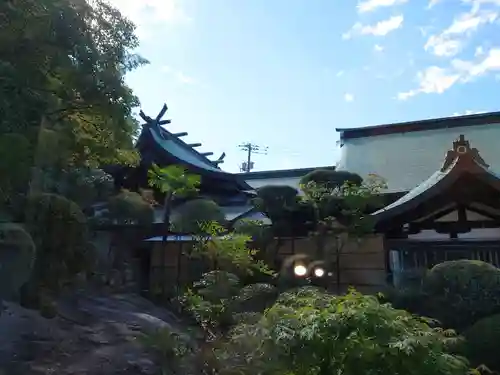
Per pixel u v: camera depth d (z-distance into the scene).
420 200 10.57
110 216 13.10
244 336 4.15
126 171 17.50
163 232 12.95
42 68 6.00
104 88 7.03
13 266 6.64
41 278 8.27
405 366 3.17
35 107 5.88
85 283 11.27
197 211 10.82
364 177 16.16
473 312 7.75
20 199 7.82
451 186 10.50
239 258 9.40
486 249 10.67
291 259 11.42
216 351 5.59
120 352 6.76
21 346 6.32
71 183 11.44
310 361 3.38
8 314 7.30
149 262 14.15
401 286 9.17
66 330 7.50
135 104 7.93
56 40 5.97
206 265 11.94
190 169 17.33
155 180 12.25
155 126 18.41
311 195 11.97
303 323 3.57
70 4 6.21
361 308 3.51
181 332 7.56
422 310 8.15
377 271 11.58
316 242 11.57
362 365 3.23
